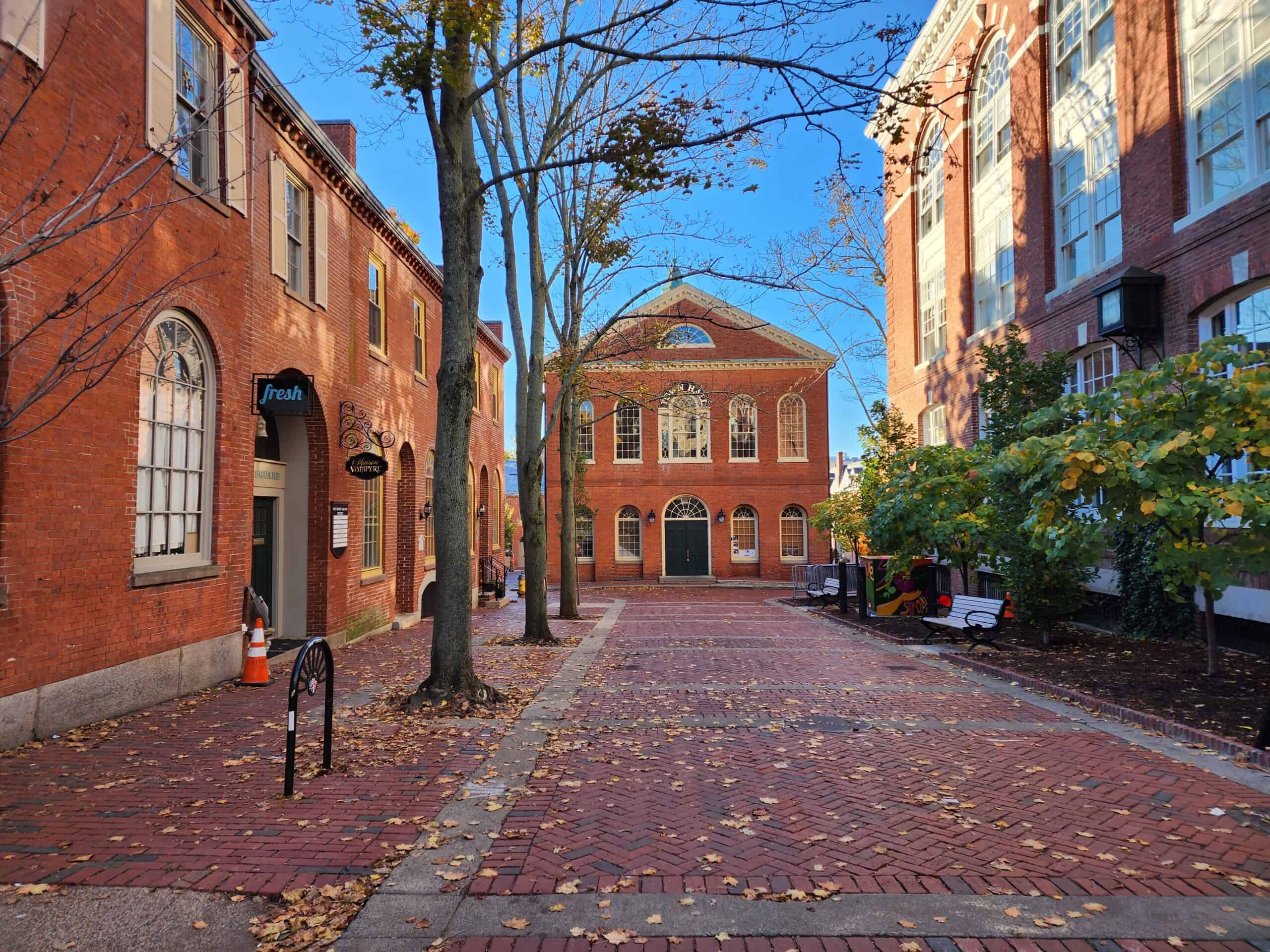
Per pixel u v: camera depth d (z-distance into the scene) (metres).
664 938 3.35
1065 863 4.07
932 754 6.15
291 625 12.25
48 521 6.51
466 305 8.22
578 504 32.84
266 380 9.84
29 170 6.21
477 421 23.78
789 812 4.86
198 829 4.51
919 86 7.16
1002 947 3.28
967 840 4.39
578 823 4.66
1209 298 11.36
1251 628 10.50
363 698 8.38
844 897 3.70
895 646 12.61
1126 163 13.29
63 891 3.74
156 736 6.62
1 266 3.77
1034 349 16.53
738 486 35.00
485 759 5.98
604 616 19.19
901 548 14.28
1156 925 3.44
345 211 13.28
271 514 12.11
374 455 12.66
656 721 7.27
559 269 16.33
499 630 16.34
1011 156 17.55
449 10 7.14
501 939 3.34
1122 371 13.56
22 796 5.05
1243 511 7.01
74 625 6.81
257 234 10.19
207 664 8.84
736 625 16.64
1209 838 4.39
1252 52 10.88
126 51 7.45
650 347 18.20
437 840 4.34
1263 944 3.30
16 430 6.12
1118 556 12.41
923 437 22.91
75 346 4.10
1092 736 6.67
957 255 20.23
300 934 3.37
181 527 8.64
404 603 17.30
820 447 34.94
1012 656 10.73
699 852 4.24
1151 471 7.37
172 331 8.39
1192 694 7.83
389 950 3.26
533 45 12.61
